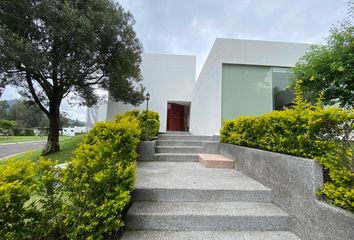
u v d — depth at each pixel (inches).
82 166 78.4
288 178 87.8
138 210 89.2
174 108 552.4
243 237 79.3
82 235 69.9
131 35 338.0
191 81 499.2
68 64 270.1
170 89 493.7
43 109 359.6
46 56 252.5
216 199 101.8
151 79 491.5
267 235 80.7
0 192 57.8
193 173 138.2
